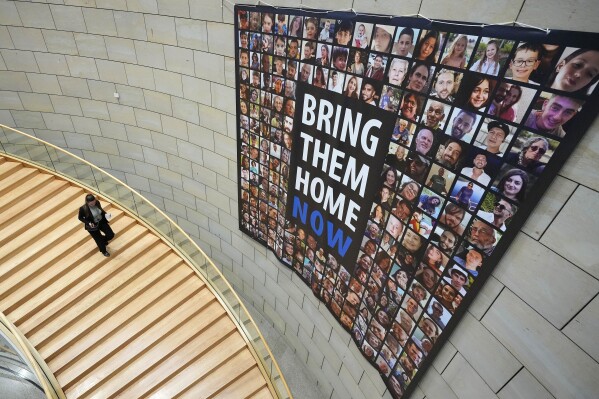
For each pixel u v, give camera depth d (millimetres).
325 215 9422
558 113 4406
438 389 7336
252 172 11469
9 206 10875
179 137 13086
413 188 6750
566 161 4504
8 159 12031
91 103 13617
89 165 11875
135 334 9766
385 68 6633
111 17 11297
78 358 9156
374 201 7762
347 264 9188
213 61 10523
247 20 9039
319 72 8031
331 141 8391
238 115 10750
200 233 15797
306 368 13844
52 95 13727
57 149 11719
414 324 7469
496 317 5844
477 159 5496
